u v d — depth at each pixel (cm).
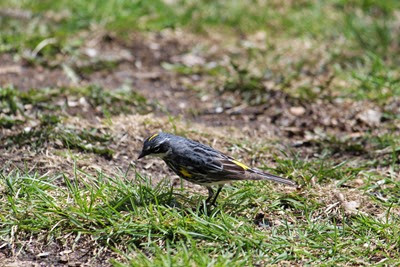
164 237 938
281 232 973
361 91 1484
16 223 955
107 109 1375
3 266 905
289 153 1258
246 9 1883
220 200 1047
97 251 931
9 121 1264
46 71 1580
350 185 1116
